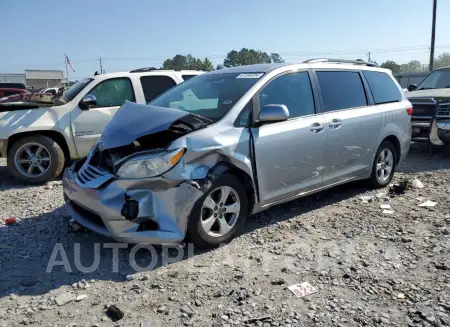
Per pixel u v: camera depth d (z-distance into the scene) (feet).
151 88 25.81
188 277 12.31
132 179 12.50
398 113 21.27
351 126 18.16
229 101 14.94
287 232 15.60
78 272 12.68
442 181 22.75
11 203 19.54
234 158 13.93
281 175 15.51
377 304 10.84
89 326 10.08
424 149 33.53
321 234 15.43
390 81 21.90
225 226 14.20
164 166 12.60
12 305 10.96
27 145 22.90
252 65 17.65
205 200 13.44
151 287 11.78
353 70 19.58
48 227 16.19
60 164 23.43
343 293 11.37
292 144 15.62
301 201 19.24
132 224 12.64
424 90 32.86
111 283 12.06
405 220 16.76
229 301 11.05
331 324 10.04
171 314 10.53
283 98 16.01
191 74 27.58
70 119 23.73
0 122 22.58
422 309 10.55
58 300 11.12
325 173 17.40
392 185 21.83
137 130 13.37
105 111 24.44
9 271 12.75
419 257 13.44
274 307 10.75
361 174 19.61
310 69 17.47
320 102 17.28
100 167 13.53
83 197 13.23
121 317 10.36
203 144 13.29
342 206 18.60
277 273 12.51
